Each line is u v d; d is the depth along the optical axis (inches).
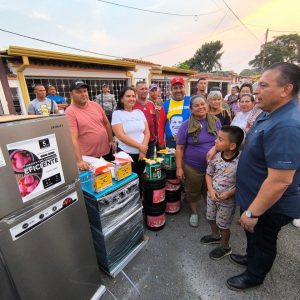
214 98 107.9
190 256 78.4
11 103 107.3
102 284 67.4
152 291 65.4
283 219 53.1
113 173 71.9
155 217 89.9
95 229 66.8
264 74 46.7
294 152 42.2
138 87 119.0
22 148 39.7
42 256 46.2
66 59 241.3
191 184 92.5
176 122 111.2
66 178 49.8
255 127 53.5
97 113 93.5
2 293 40.5
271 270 71.3
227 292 64.2
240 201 60.1
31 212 42.8
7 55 201.8
